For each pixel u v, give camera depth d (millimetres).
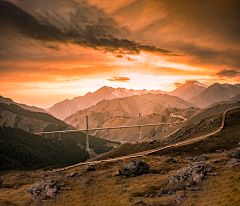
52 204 49906
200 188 41094
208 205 32750
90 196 53406
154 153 128375
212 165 57031
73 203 49562
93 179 70375
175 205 35719
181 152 117625
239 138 121062
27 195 57969
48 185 59688
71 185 63250
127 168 72562
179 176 49750
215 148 112188
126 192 50062
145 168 72188
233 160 56938
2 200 54344
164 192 44406
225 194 35031
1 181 76812
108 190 55750
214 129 160000
